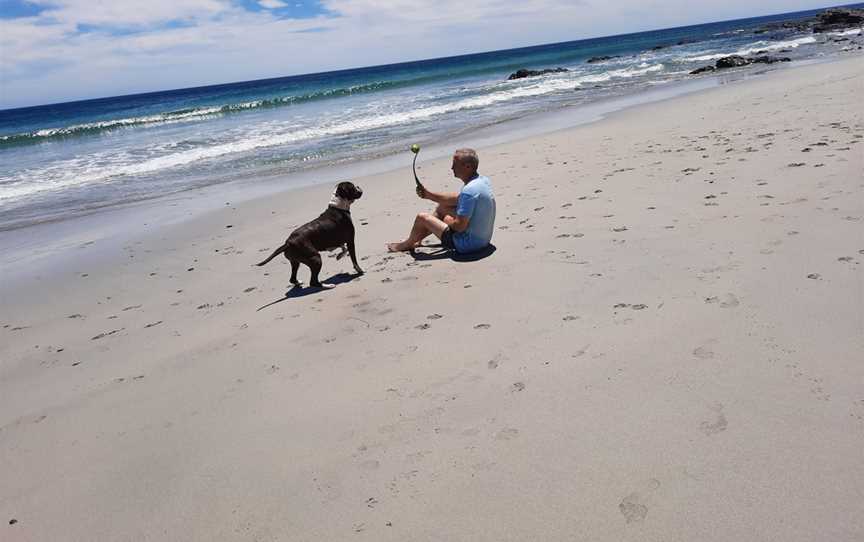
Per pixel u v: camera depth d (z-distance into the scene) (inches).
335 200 201.3
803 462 88.0
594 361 123.9
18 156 690.2
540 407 111.5
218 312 195.0
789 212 192.2
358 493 97.2
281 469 106.3
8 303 235.9
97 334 193.9
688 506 83.6
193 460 113.8
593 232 208.4
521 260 192.1
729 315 133.3
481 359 132.7
